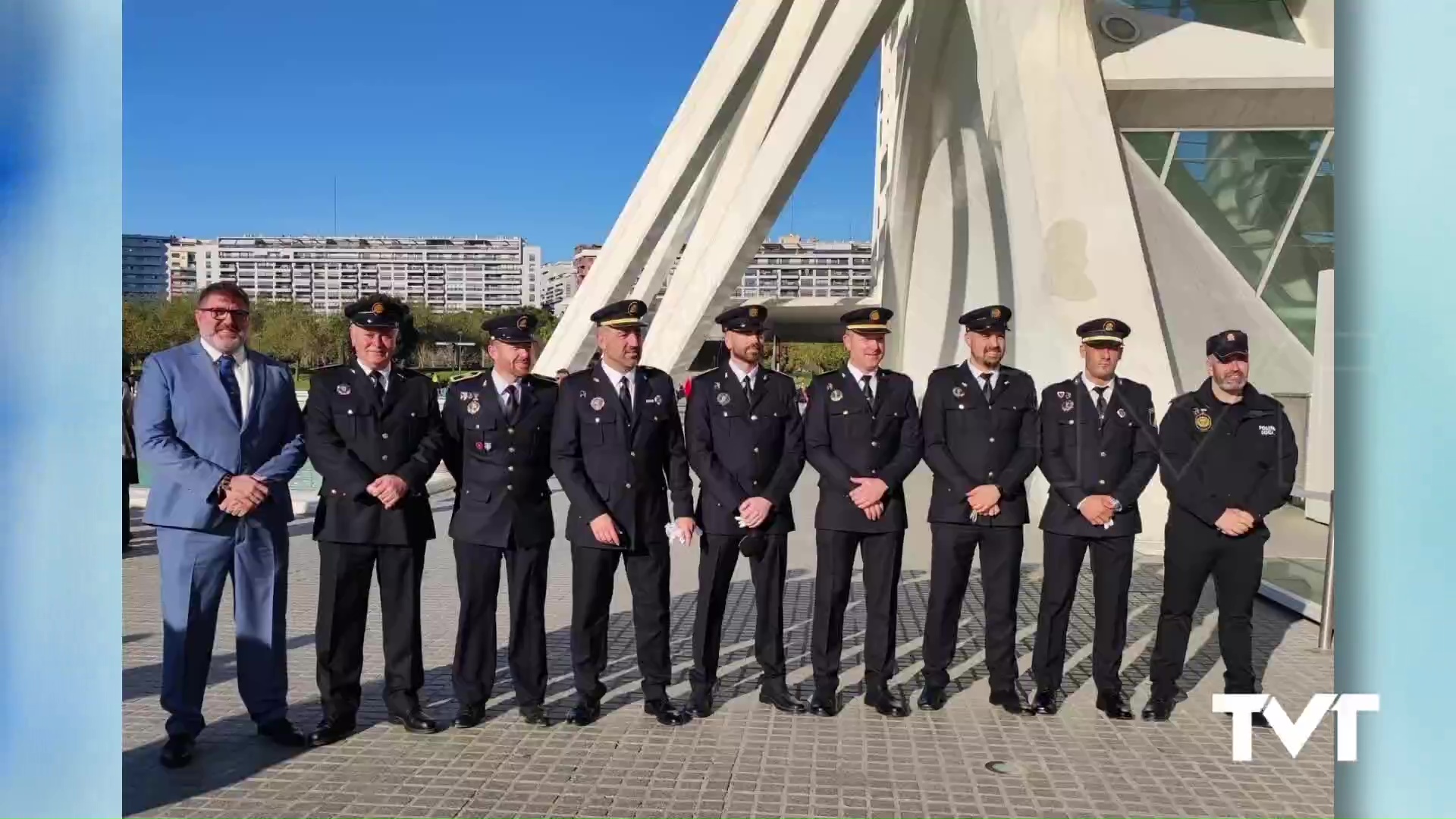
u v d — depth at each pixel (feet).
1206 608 21.62
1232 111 37.50
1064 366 31.48
